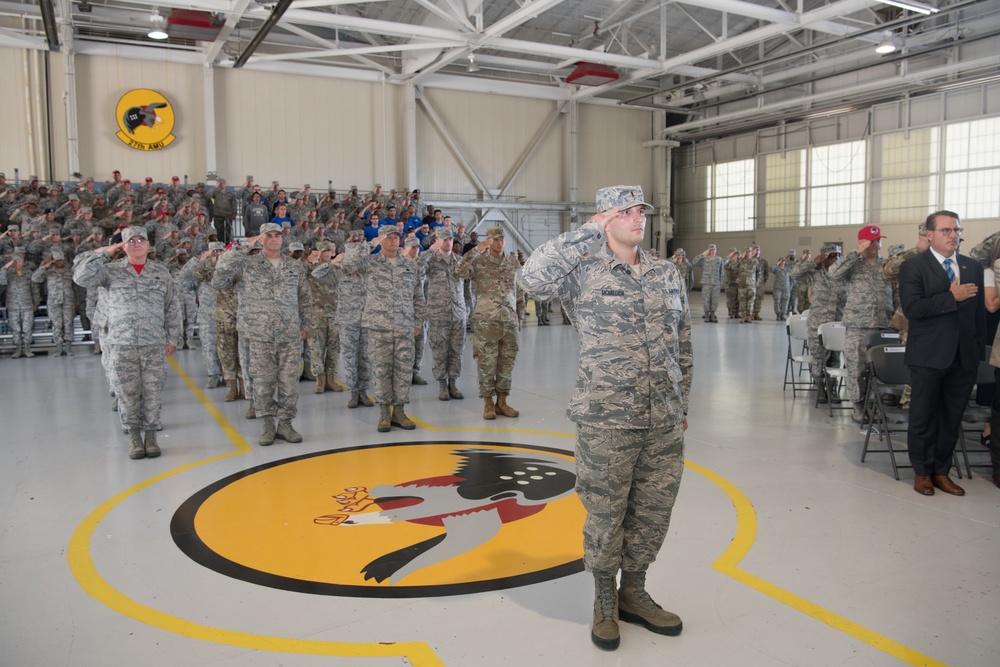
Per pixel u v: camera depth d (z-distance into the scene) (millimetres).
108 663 2607
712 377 9188
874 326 6234
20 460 5477
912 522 3996
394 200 19000
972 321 4406
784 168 26000
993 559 3486
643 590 2922
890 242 22625
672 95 25609
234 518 4152
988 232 20125
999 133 19672
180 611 3008
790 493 4516
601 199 2705
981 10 18500
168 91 19156
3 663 2605
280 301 5848
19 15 17234
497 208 23922
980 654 2635
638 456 2730
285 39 20250
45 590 3223
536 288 2719
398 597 3123
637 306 2678
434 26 18734
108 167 18703
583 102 25422
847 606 3016
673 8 19500
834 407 7281
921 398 4449
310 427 6594
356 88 21438
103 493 4652
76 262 5871
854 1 13984
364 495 4551
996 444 4641
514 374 9609
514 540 3768
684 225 30531
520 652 2674
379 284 6246
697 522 4008
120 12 18250
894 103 22141
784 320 17844
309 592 3178
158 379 5586
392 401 6336
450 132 23047
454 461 5332
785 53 17797
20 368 10625
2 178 14594
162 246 13797
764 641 2744
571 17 19984
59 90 17953
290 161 20719
